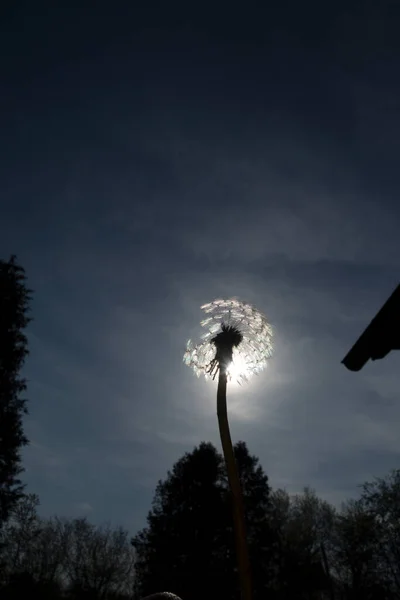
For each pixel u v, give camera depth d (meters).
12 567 50.81
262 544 39.50
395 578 41.00
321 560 48.41
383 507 41.16
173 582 33.59
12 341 30.27
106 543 59.44
